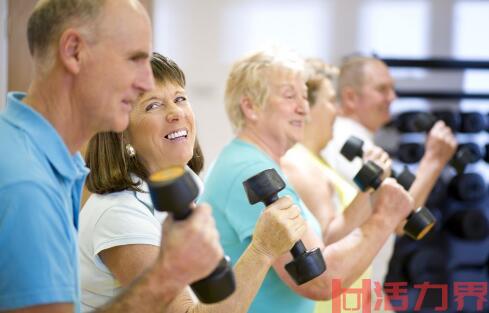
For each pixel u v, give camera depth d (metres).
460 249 3.78
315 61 2.43
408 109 4.16
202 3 3.98
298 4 4.05
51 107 1.09
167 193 0.97
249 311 1.72
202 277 1.02
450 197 3.89
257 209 1.67
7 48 2.46
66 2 1.06
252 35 4.03
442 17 4.19
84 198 1.57
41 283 0.98
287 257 1.64
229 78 1.94
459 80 4.22
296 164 2.12
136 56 1.09
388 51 4.16
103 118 1.10
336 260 1.71
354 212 2.06
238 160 1.78
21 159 1.02
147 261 1.33
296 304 1.76
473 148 3.89
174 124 1.48
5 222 0.98
